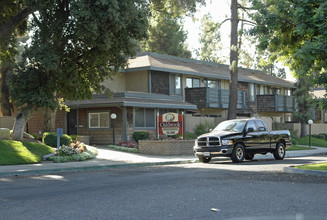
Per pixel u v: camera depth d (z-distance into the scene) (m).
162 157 21.69
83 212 6.74
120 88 33.31
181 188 9.45
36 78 19.02
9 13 22.00
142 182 10.90
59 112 31.42
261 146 19.66
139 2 19.45
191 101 35.53
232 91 28.95
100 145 28.53
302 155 26.53
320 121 56.91
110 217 6.31
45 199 8.19
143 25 19.09
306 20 12.91
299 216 5.97
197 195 8.36
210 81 38.94
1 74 31.67
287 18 14.20
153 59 34.47
